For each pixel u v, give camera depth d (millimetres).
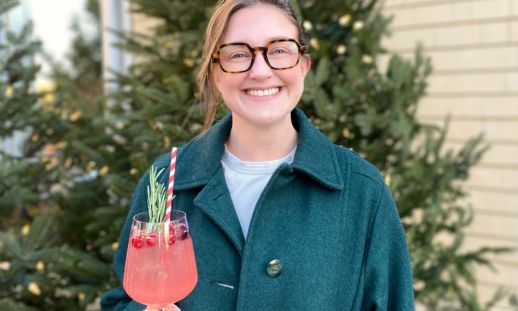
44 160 3074
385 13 3551
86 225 2887
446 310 3018
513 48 3127
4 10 2982
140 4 2680
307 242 1182
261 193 1207
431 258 2604
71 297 2668
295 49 1180
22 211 3158
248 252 1178
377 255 1209
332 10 2592
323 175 1216
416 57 2691
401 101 2486
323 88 2605
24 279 2537
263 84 1166
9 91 2934
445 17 3330
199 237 1239
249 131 1250
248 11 1176
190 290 1112
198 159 1313
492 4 3160
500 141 3260
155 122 2424
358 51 2490
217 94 1427
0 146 3406
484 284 3447
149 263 1067
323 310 1152
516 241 3279
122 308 1391
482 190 3373
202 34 2496
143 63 2838
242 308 1156
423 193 2432
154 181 1160
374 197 1231
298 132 1337
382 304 1198
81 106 3047
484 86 3262
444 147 3471
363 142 2480
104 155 2619
